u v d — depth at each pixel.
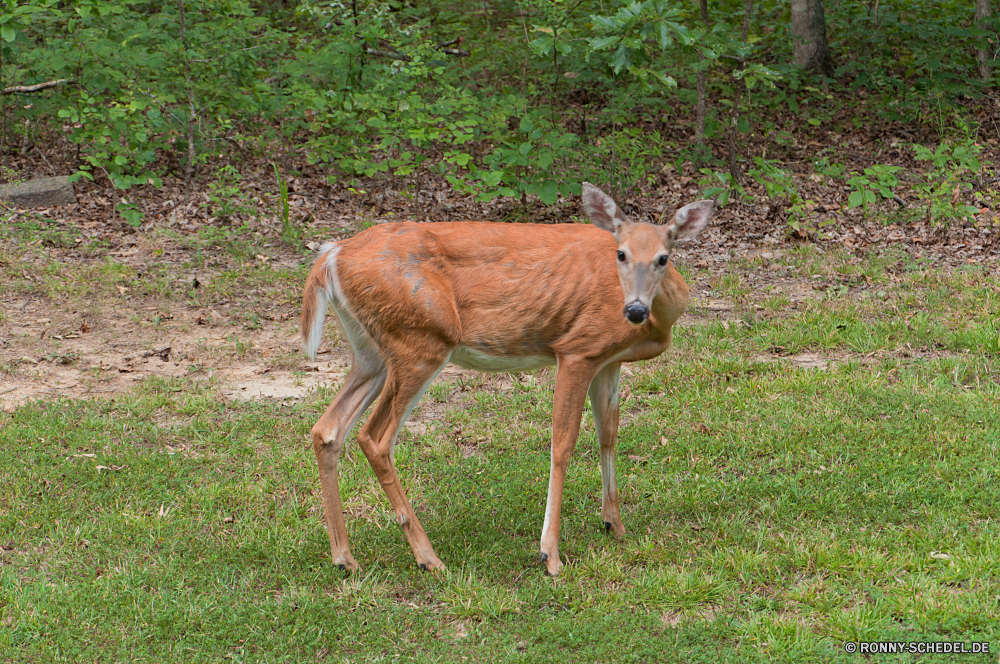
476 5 23.44
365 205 16.17
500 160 15.12
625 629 5.80
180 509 7.38
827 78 21.42
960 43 23.05
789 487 7.53
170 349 10.81
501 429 8.88
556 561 6.52
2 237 13.80
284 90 17.00
